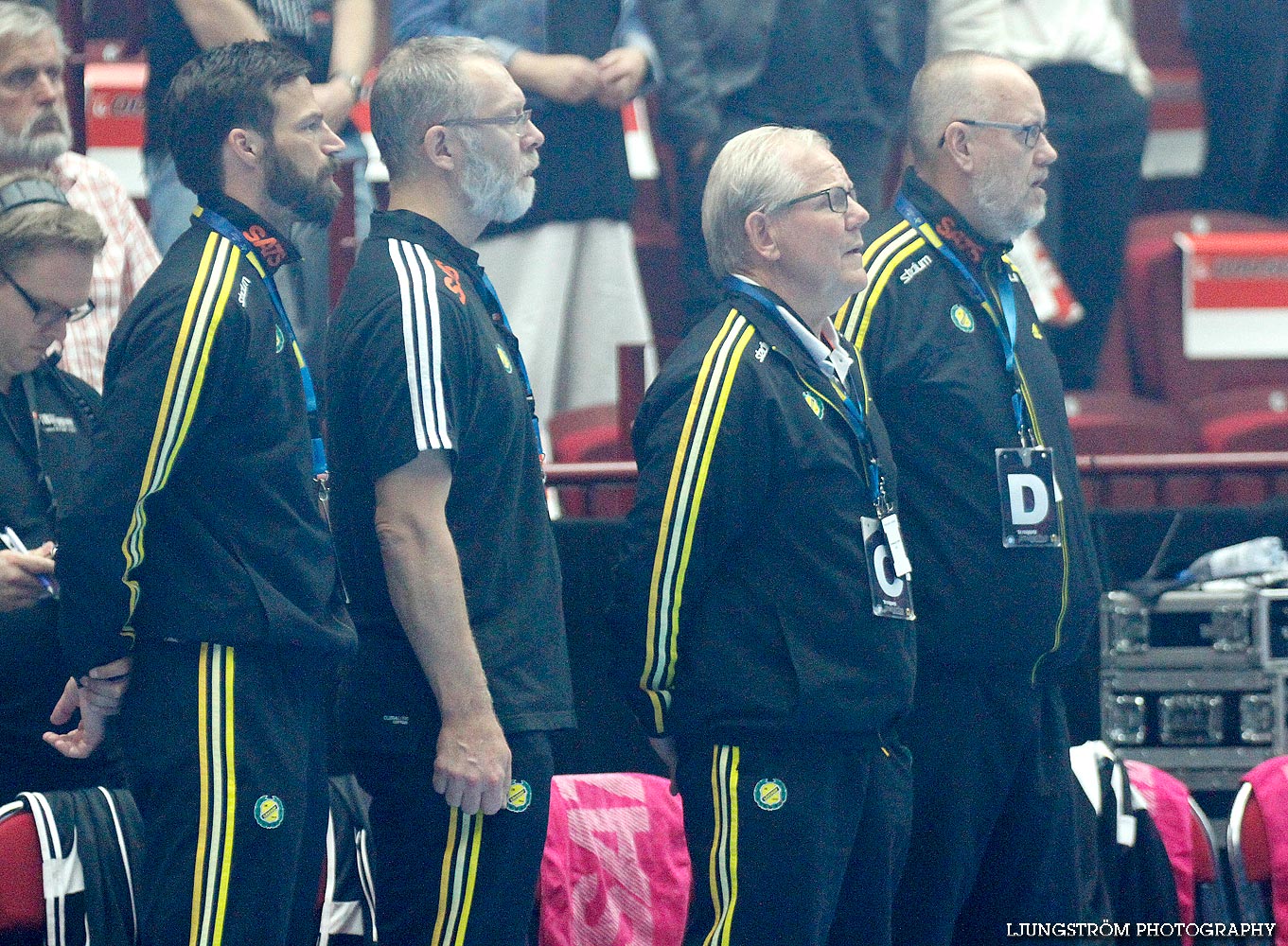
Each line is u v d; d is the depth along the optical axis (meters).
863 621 9.45
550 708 9.07
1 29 11.80
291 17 14.02
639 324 17.03
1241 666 13.36
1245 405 19.56
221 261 8.57
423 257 9.02
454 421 8.79
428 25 16.14
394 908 9.07
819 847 9.32
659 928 11.69
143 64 16.80
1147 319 20.41
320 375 13.96
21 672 9.66
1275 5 22.66
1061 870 11.17
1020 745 10.63
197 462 8.51
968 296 10.80
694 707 9.48
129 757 8.54
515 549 9.16
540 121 16.36
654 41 17.03
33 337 9.75
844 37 17.62
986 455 10.46
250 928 8.35
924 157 11.02
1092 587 10.90
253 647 8.49
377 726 9.03
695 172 17.34
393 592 8.72
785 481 9.48
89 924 9.54
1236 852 11.66
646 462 9.56
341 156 14.08
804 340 9.77
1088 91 19.69
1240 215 22.52
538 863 9.14
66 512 8.29
